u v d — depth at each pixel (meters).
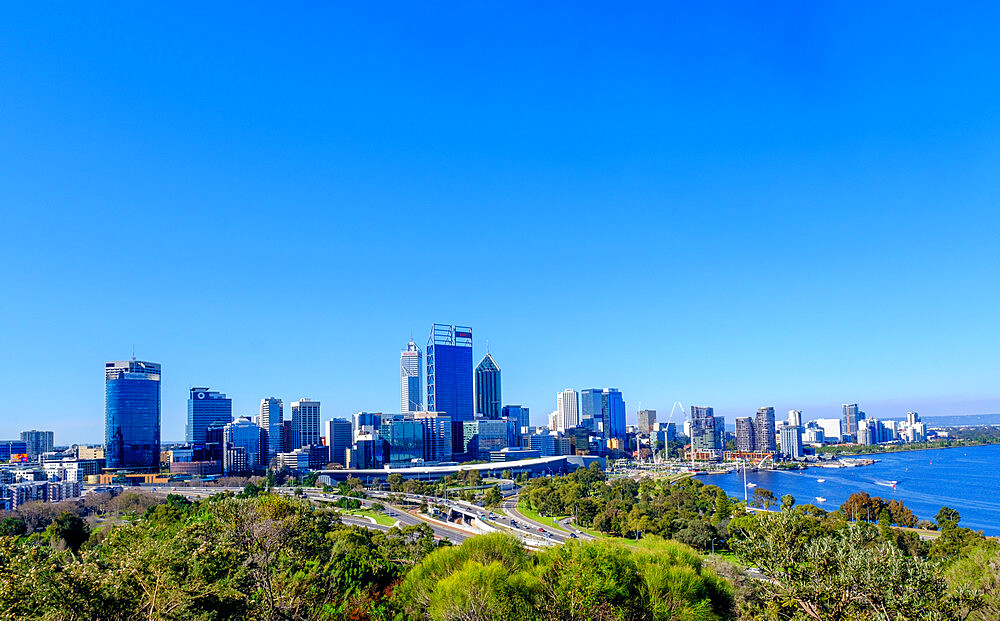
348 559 79.00
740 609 58.06
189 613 47.66
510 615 47.78
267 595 59.88
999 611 47.72
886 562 43.91
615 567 49.94
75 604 43.72
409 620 56.09
